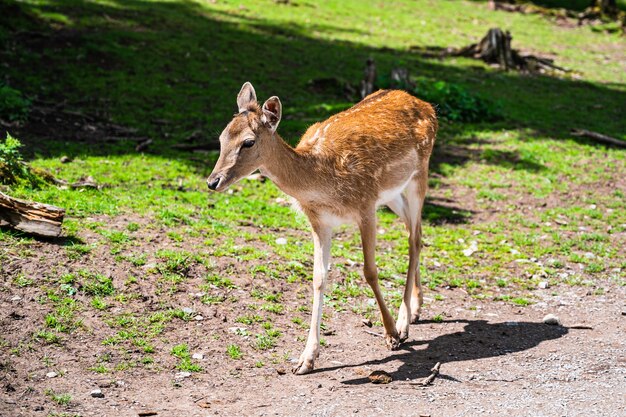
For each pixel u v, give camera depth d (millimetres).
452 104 18172
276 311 8406
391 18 29234
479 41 26719
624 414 6336
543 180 14336
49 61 17531
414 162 8422
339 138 7684
